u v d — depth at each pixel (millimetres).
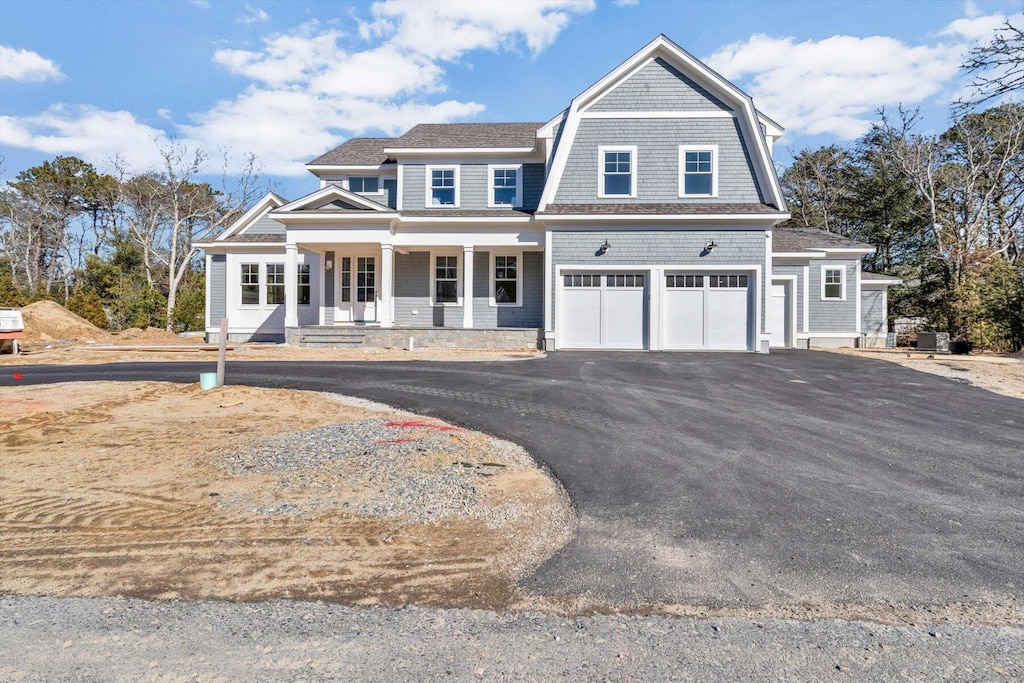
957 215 28828
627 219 16422
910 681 2430
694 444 6391
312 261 19984
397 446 6012
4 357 15094
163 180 39469
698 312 16609
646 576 3357
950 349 17547
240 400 8844
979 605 3092
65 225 46406
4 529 3914
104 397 8969
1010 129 25125
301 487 4754
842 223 36469
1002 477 5340
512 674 2443
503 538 3861
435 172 19688
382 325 17703
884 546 3816
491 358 14492
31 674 2430
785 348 18672
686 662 2545
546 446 6238
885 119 28797
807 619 2928
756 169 16969
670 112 17172
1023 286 17344
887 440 6695
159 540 3754
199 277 38344
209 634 2727
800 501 4637
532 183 19516
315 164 20750
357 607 2984
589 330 16859
